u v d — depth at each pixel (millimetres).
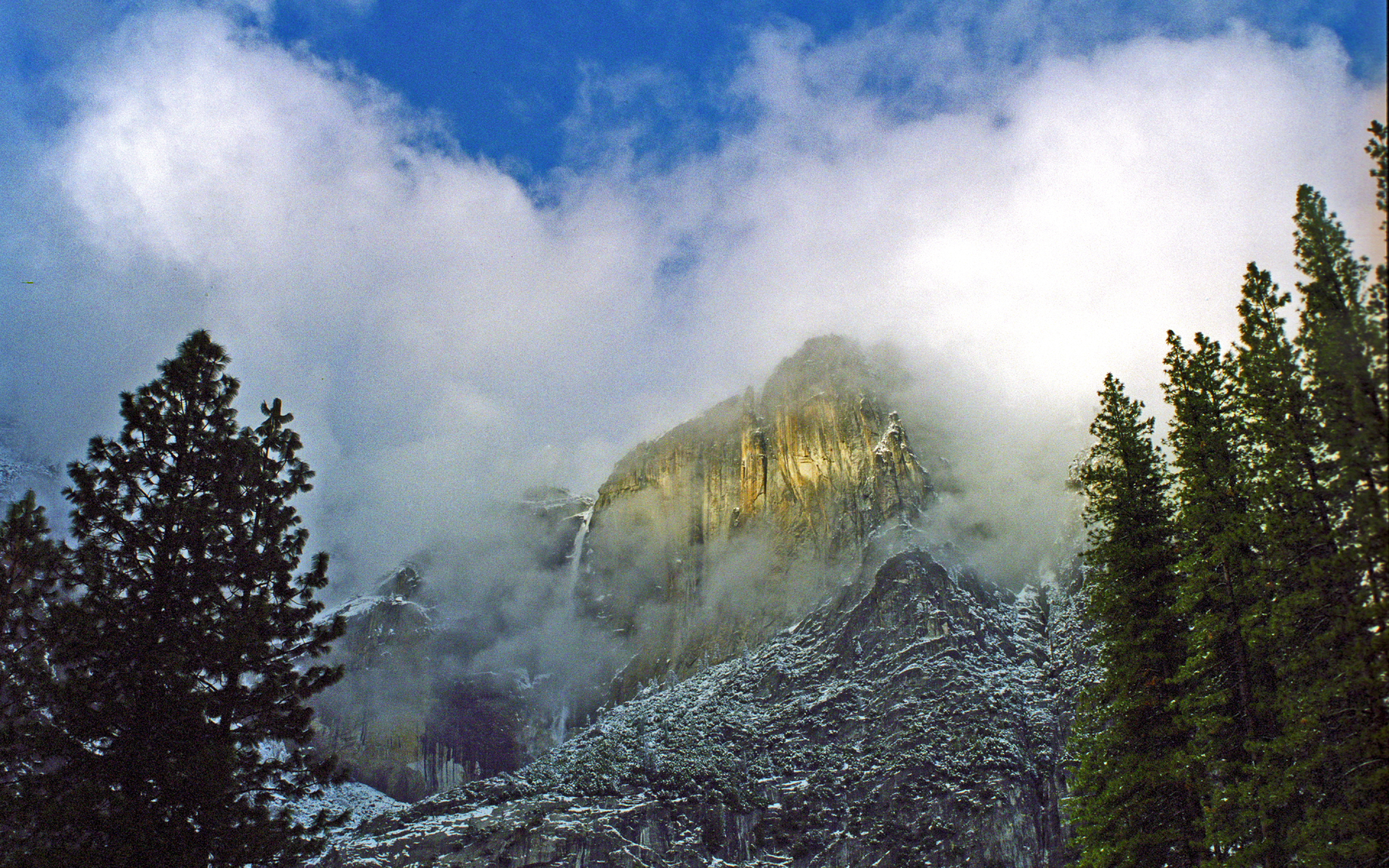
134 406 47250
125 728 41969
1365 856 32156
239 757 43031
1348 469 31891
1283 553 36125
